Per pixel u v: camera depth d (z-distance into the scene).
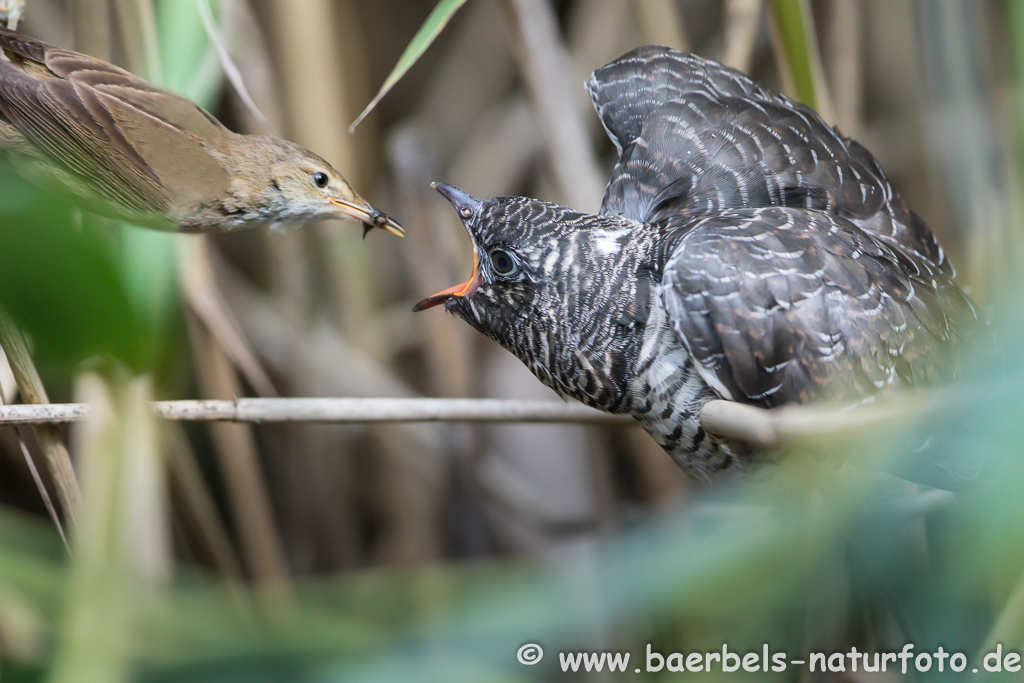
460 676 1.50
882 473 2.32
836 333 2.33
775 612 1.33
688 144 2.37
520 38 2.40
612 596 1.36
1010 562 1.18
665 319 2.35
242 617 1.63
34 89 2.34
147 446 2.34
